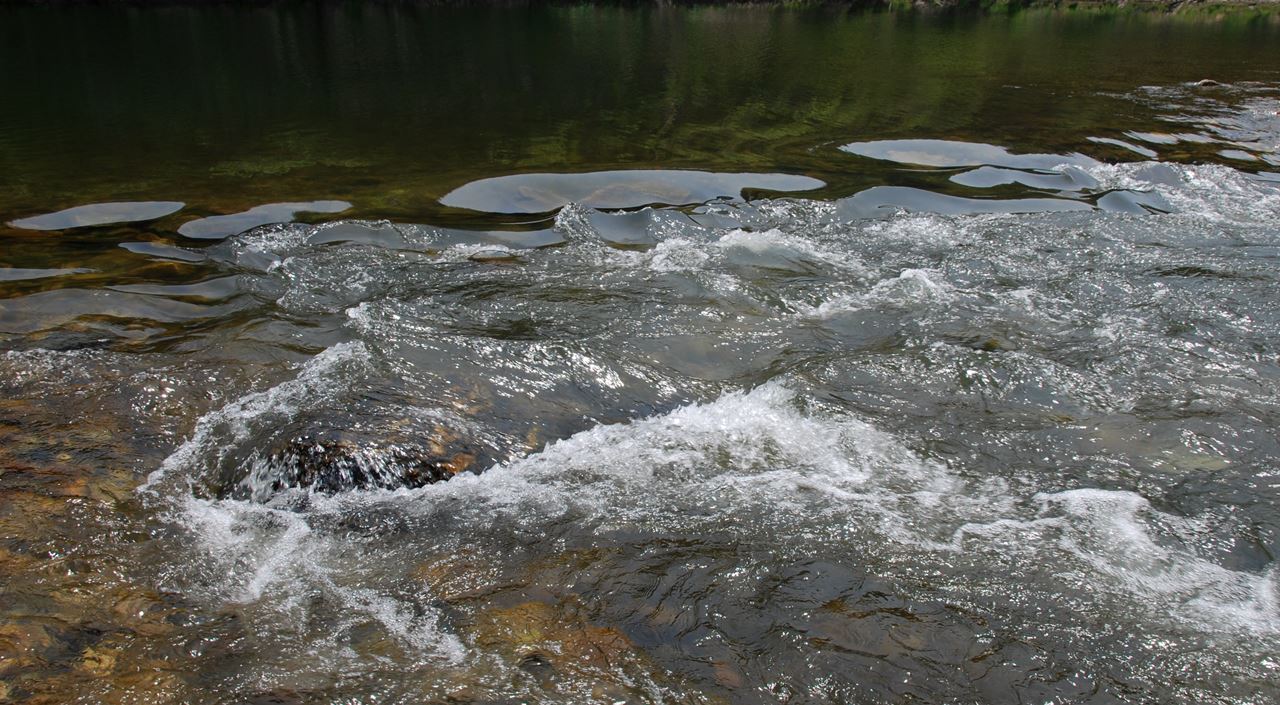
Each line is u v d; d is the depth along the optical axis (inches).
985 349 205.5
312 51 635.5
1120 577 140.5
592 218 281.0
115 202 291.7
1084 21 897.5
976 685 120.7
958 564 142.3
